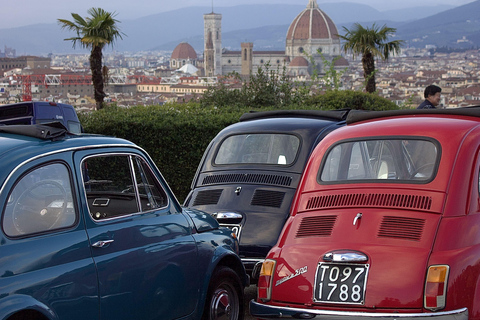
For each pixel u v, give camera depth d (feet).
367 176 17.88
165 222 17.29
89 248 14.69
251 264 23.29
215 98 59.41
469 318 14.66
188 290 17.51
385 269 15.35
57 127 16.31
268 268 17.08
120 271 15.30
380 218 16.40
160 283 16.48
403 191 16.72
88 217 14.97
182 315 17.34
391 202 16.65
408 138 17.72
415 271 15.08
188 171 40.65
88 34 69.00
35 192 13.94
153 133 40.47
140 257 15.96
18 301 12.71
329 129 26.78
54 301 13.53
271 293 16.84
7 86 583.17
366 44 84.02
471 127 17.69
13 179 13.50
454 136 17.21
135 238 16.05
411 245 15.56
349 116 21.09
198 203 25.43
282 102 60.08
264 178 25.11
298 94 61.62
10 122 35.29
